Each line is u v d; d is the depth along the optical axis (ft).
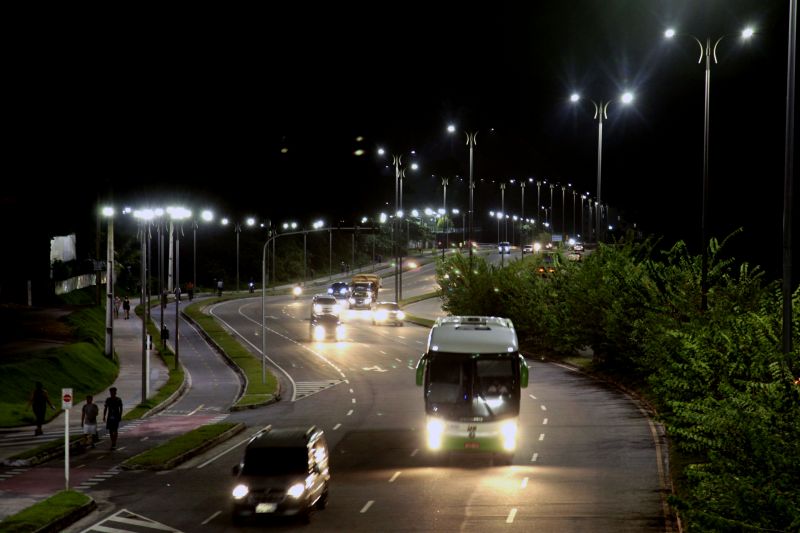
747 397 49.49
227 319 314.55
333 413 146.00
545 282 219.82
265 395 164.04
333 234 563.48
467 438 100.07
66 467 93.15
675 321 124.16
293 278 513.86
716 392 63.62
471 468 101.50
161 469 106.32
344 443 119.14
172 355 230.89
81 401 165.07
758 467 43.27
